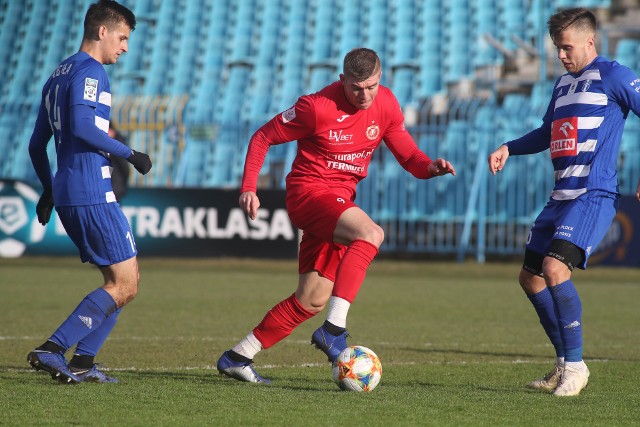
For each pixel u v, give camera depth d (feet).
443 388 60.03
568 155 61.26
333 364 58.29
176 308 117.60
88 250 59.62
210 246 190.08
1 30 301.84
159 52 287.28
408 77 266.57
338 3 292.61
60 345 57.77
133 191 189.88
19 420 46.60
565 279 59.00
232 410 49.78
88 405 51.03
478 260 209.56
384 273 186.19
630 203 189.67
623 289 155.84
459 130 224.12
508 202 215.92
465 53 271.08
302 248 62.18
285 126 60.54
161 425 45.52
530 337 94.94
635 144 223.51
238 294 136.46
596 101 60.64
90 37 59.77
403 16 285.23
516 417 49.21
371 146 61.98
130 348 81.51
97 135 56.90
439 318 111.75
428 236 217.97
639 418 49.78
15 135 248.73
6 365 69.56
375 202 220.64
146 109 231.91
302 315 61.87
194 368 69.51
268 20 293.02
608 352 84.23
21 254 191.42
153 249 190.08
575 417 49.65
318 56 281.13
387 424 46.29
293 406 51.19
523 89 256.93
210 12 296.51
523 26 274.36
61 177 59.00
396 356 78.84
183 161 215.72
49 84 60.18
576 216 59.88
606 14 268.62
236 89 272.92
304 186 61.16
